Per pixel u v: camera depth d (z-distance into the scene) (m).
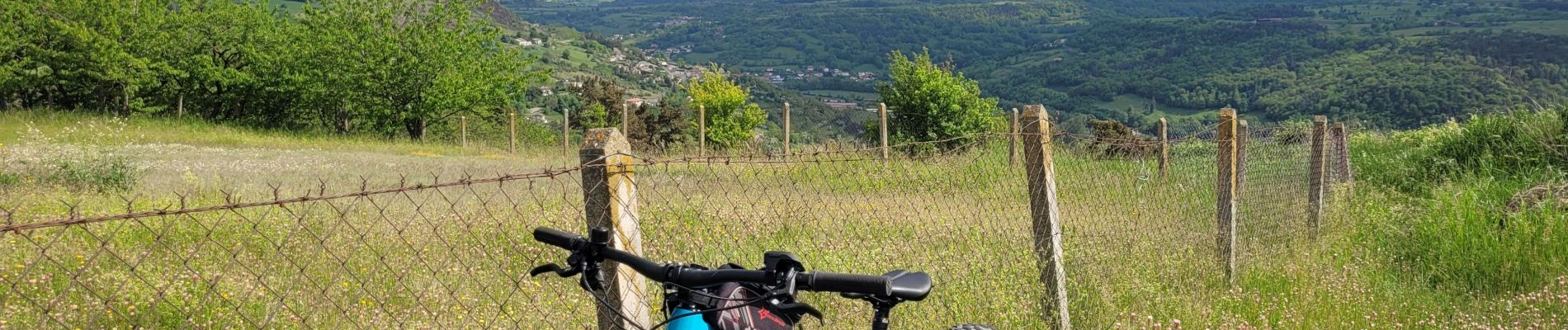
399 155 24.64
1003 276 5.71
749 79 196.88
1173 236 7.50
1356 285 7.08
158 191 12.37
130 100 41.31
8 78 35.47
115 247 6.24
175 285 5.05
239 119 44.34
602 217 3.56
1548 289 7.03
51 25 36.38
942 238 5.86
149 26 39.28
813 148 5.79
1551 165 12.23
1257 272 7.53
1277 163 9.19
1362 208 11.00
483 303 5.22
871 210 5.67
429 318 4.89
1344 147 12.59
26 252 5.55
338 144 28.08
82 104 41.75
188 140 26.50
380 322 4.82
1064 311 5.66
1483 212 9.54
